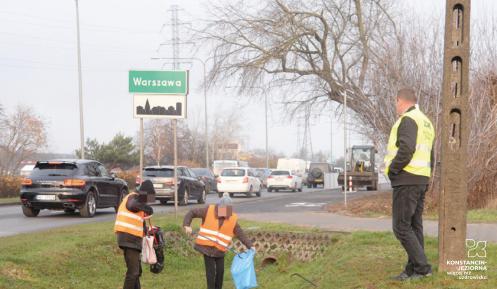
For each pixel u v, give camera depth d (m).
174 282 14.70
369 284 9.65
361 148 51.66
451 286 8.55
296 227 17.88
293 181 53.31
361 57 34.34
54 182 23.94
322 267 12.90
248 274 11.55
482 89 23.47
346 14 35.44
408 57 25.83
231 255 17.14
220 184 41.53
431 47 25.38
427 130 8.95
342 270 11.31
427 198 22.86
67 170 24.23
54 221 23.19
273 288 13.19
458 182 9.04
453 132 9.06
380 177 54.62
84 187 24.14
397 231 9.02
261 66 35.53
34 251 13.65
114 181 26.88
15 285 11.23
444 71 9.04
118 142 84.50
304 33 35.53
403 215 8.94
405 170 8.84
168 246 16.64
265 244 17.08
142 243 10.91
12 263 12.39
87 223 20.97
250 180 41.91
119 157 83.38
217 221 11.45
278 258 16.44
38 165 24.58
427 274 9.08
